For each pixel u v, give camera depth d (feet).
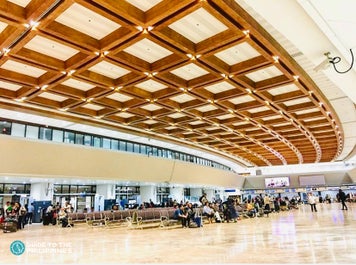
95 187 85.92
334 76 19.56
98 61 31.89
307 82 37.29
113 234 40.88
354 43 15.35
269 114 53.72
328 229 33.65
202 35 28.68
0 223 51.88
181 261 19.56
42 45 30.32
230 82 38.32
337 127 63.21
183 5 22.80
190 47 29.27
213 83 38.73
